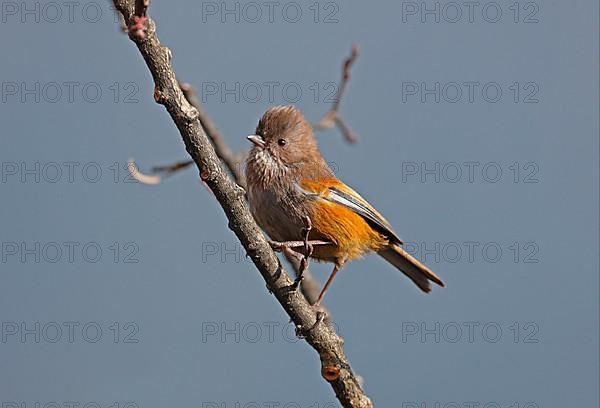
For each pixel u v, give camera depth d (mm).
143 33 7012
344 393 8820
